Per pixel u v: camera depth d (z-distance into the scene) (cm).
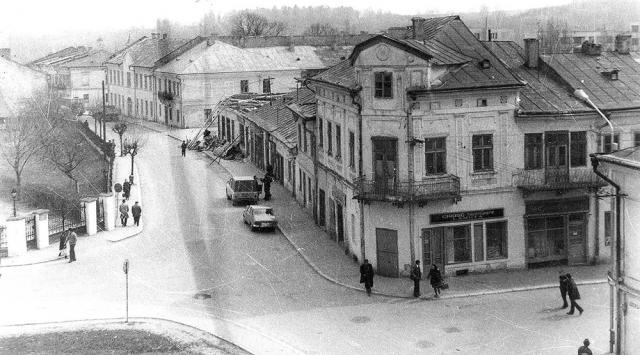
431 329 2723
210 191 5681
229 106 7681
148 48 10431
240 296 3178
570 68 3738
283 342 2597
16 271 3578
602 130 3494
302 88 6184
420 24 3653
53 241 4150
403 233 3372
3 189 5141
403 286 3278
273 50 9212
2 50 10300
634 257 2367
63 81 11231
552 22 7288
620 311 2428
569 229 3538
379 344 2573
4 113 5972
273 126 6069
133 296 3177
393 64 3278
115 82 11150
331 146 4081
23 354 2448
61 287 3319
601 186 3462
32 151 5838
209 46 9000
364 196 3375
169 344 2570
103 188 5612
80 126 8212
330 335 2672
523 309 2931
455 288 3234
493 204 3434
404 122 3303
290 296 3175
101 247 4041
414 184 3322
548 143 3456
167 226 4553
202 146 7725
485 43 3997
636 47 8025
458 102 3338
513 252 3478
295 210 4947
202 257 3825
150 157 7256
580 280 3306
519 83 3362
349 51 9556
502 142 3412
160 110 9538
